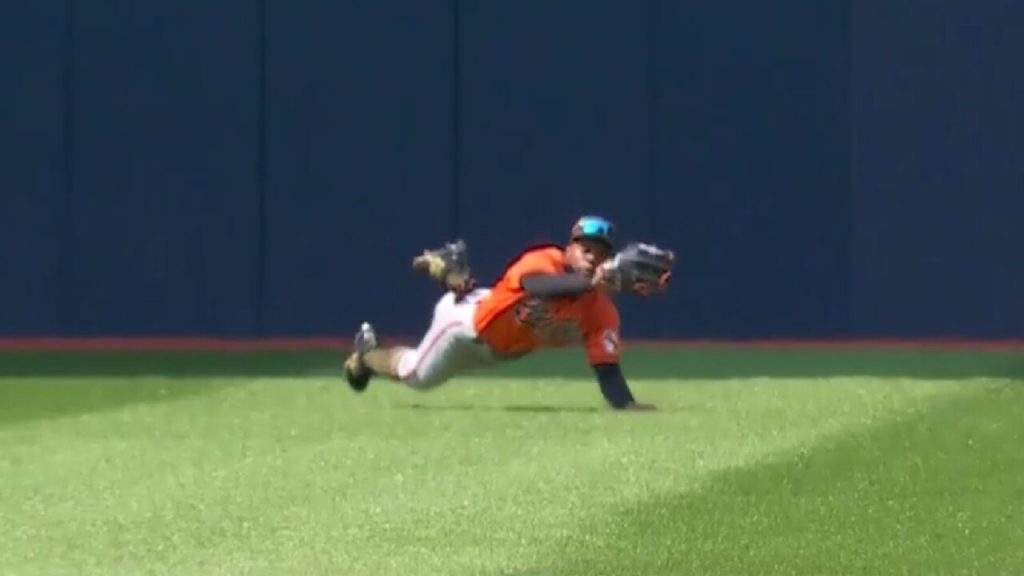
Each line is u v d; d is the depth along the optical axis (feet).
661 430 115.85
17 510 88.84
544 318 124.06
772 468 100.12
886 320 195.00
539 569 74.90
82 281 200.95
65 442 112.27
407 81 197.47
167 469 100.83
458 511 87.51
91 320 200.85
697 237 195.62
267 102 198.59
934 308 194.49
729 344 193.88
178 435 115.03
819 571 75.00
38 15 200.03
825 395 139.03
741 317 195.72
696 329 195.93
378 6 197.57
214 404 133.49
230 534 82.48
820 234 195.21
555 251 125.59
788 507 88.84
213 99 199.00
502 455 104.99
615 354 126.52
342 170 198.08
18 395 141.28
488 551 78.48
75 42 199.93
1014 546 80.07
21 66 200.13
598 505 89.10
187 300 200.23
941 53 193.36
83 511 88.43
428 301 197.67
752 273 195.52
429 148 197.57
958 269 194.08
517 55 196.54
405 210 197.77
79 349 190.19
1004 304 193.88
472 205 197.16
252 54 198.59
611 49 195.72
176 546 79.97
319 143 198.29
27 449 109.09
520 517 86.12
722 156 195.31
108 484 96.07
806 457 104.01
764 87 194.70
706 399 135.95
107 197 200.34
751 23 194.80
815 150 194.70
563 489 93.45
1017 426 117.80
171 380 153.48
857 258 195.00
